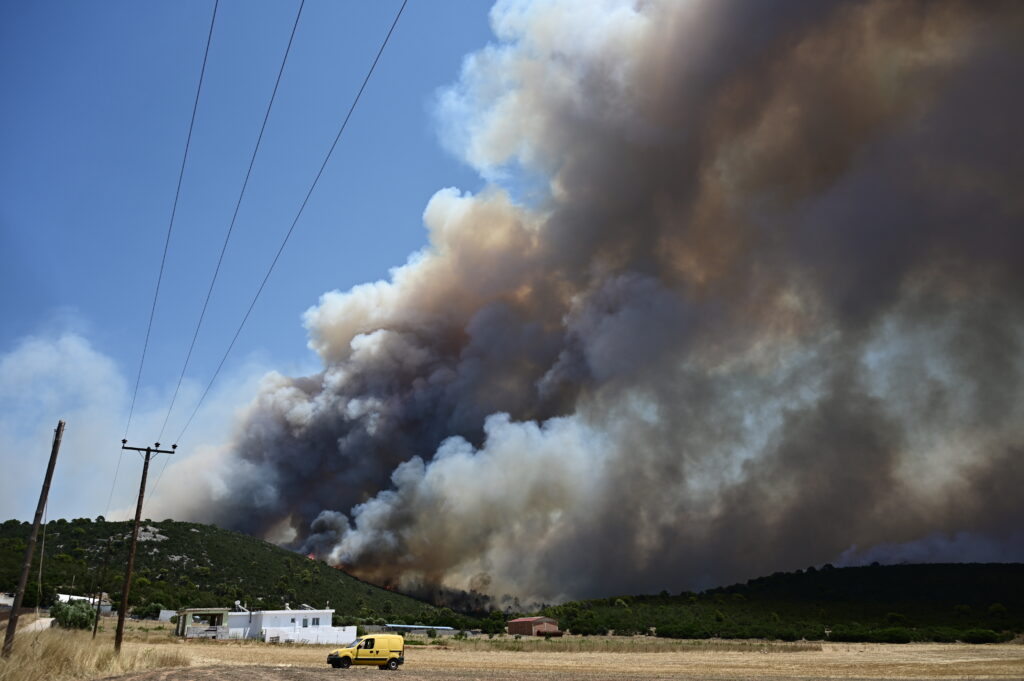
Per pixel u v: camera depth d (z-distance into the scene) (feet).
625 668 145.18
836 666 149.18
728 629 366.43
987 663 156.66
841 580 533.96
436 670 136.26
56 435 94.53
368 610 474.08
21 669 78.18
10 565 367.25
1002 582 458.91
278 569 522.88
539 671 134.21
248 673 112.27
